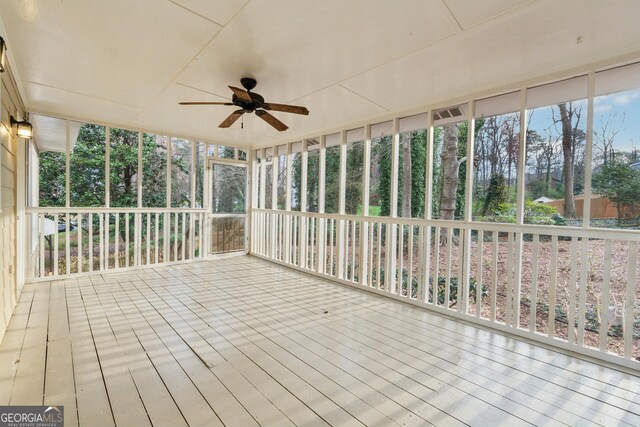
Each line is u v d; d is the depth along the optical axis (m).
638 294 3.25
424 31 2.28
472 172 3.38
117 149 7.98
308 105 3.90
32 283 4.25
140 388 1.98
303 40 2.43
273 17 2.15
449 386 2.09
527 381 2.17
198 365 2.28
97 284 4.30
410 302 3.81
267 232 6.30
